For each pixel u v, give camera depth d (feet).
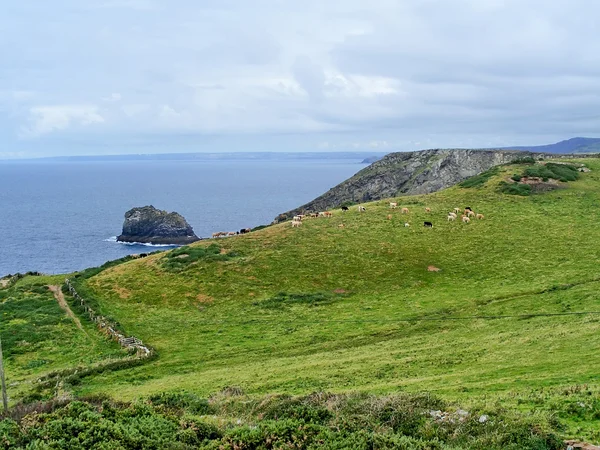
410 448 66.54
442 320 163.53
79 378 139.13
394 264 218.79
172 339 166.91
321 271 215.51
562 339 123.24
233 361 145.38
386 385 106.83
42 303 205.67
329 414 82.94
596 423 71.56
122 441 72.28
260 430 73.97
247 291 202.69
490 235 242.78
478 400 86.58
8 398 126.00
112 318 183.32
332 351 146.00
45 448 68.44
